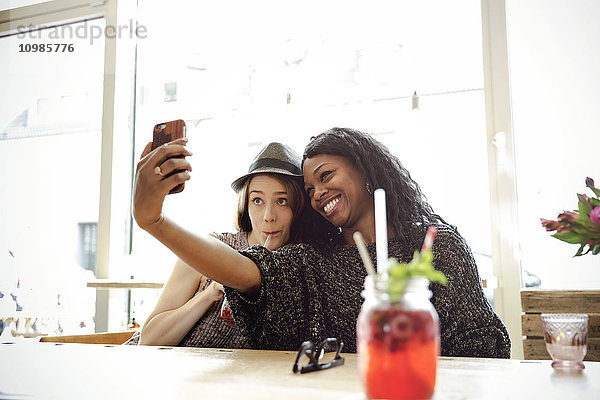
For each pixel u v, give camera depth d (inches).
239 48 106.3
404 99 94.8
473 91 91.9
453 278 55.7
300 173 68.1
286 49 102.7
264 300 51.3
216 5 109.2
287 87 101.9
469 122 91.7
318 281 57.0
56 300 113.8
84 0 117.0
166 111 111.1
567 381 33.9
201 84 108.7
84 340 70.1
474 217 90.1
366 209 62.3
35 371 38.6
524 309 69.7
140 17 115.1
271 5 104.7
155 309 66.9
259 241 67.3
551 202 87.4
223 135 105.6
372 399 27.1
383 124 95.6
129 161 113.4
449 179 91.7
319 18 101.1
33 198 118.0
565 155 87.4
